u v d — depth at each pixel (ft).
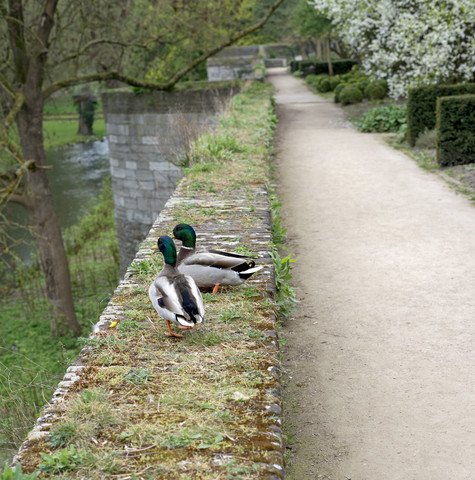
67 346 58.59
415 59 74.74
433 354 20.24
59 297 65.05
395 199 41.57
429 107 60.49
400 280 27.07
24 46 62.49
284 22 227.20
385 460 15.06
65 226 112.16
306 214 38.96
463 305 24.04
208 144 40.60
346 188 45.32
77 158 188.85
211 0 73.82
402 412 17.06
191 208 28.19
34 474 9.56
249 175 35.27
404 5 81.66
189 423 11.31
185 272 17.29
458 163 50.52
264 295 17.71
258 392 12.41
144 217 93.25
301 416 17.19
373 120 74.23
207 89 85.20
